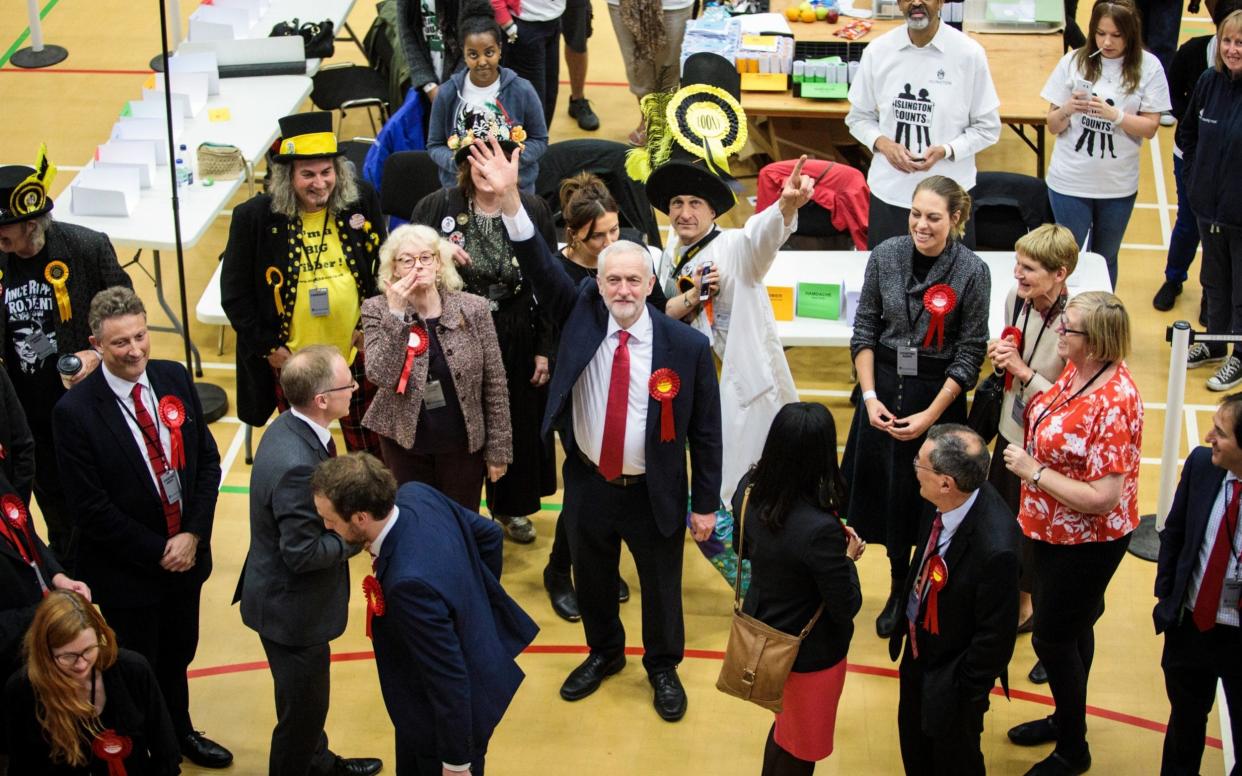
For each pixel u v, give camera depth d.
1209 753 5.73
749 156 10.28
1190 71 8.27
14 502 5.02
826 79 9.25
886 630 6.30
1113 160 7.89
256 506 4.93
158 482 5.31
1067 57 7.99
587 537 5.71
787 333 7.22
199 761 5.66
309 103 11.26
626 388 5.40
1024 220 8.03
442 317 5.91
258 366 6.60
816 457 4.66
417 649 4.46
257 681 6.16
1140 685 6.11
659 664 5.96
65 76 11.77
